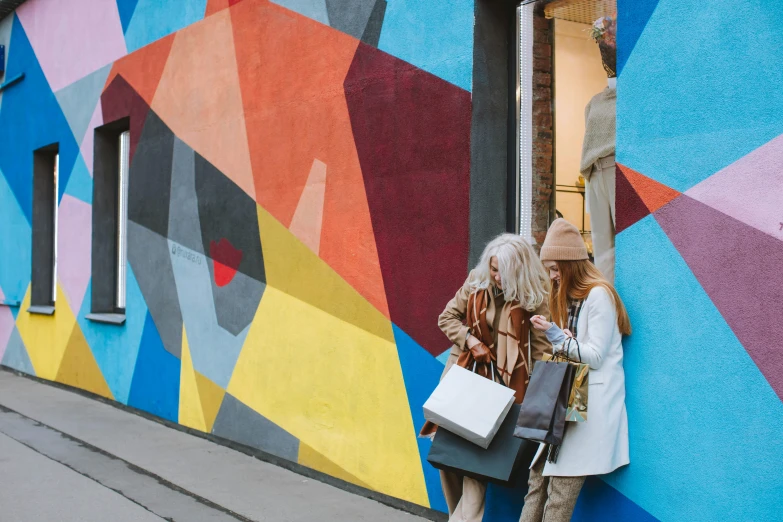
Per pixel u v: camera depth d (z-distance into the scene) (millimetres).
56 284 10961
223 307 7418
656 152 3801
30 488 5965
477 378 4074
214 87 7613
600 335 3688
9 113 12570
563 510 3691
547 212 4727
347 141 5969
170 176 8305
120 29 9367
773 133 3324
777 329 3285
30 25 11820
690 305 3625
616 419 3752
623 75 3979
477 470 3973
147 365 8695
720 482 3471
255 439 6922
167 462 6754
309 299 6324
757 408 3346
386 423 5523
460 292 4410
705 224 3572
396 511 5328
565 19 4617
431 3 5258
